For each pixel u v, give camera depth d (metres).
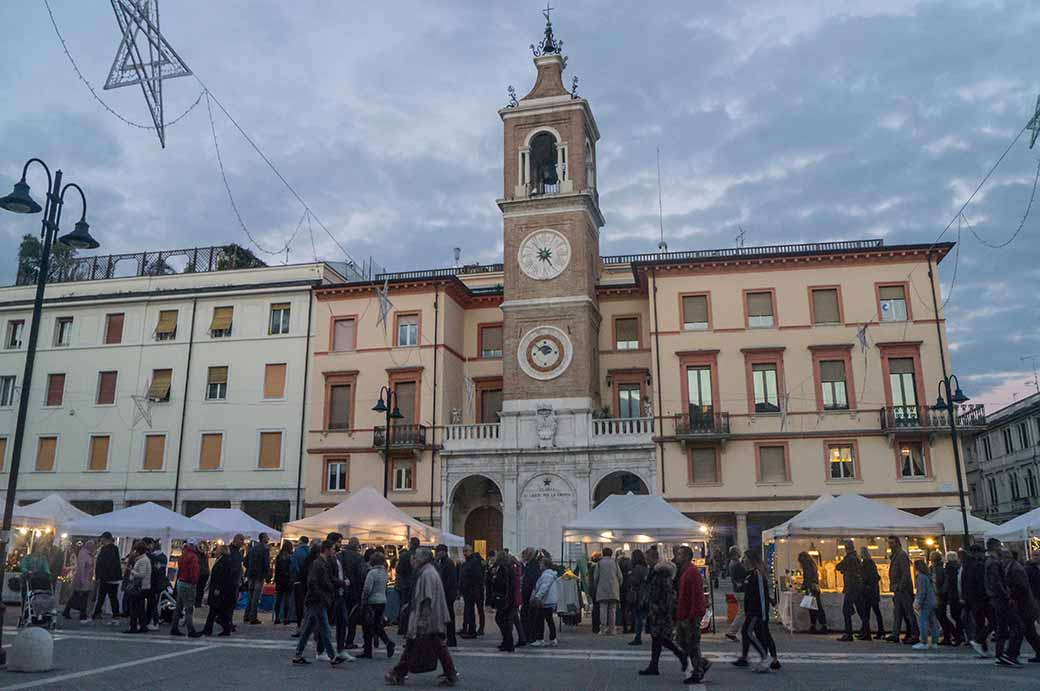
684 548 16.86
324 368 44.66
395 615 20.38
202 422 45.75
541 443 40.09
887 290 39.50
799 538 24.80
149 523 25.08
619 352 44.22
